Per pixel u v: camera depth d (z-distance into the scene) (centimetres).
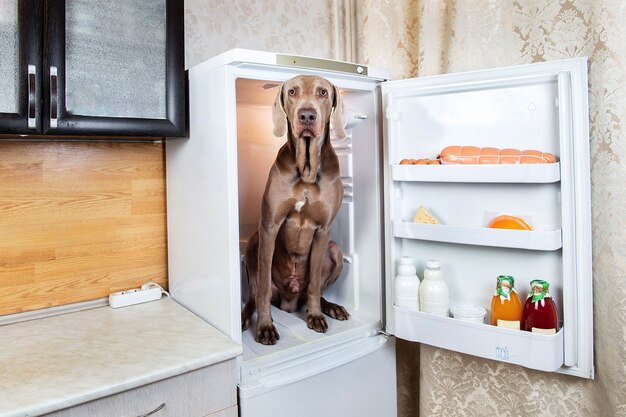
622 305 114
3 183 133
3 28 104
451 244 135
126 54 121
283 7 183
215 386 111
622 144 114
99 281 150
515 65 124
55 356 109
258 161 167
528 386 134
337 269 155
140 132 123
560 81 109
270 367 123
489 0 140
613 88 115
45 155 139
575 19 124
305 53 191
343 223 162
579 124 109
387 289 146
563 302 113
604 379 119
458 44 147
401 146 140
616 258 115
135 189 155
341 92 155
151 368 102
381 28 175
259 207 169
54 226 142
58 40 109
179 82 129
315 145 125
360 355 136
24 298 138
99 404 95
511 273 124
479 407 144
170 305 150
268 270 135
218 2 165
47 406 87
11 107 106
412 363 174
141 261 158
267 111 168
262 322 135
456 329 123
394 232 139
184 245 146
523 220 118
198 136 133
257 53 115
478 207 127
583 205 110
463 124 128
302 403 124
